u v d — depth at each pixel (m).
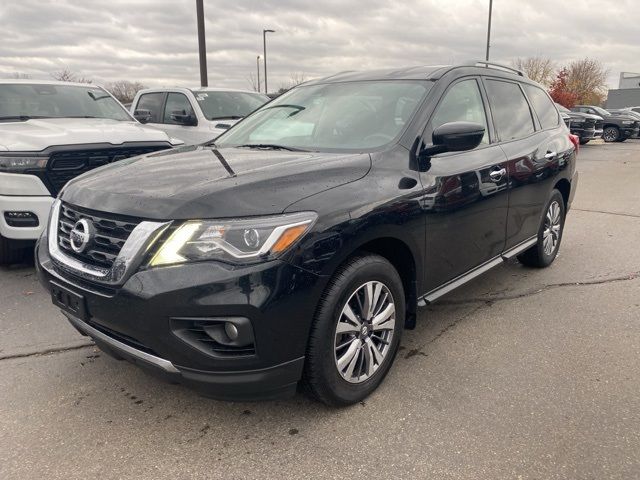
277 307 2.32
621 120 25.50
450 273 3.48
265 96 9.66
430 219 3.10
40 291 4.63
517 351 3.49
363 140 3.27
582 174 13.01
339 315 2.61
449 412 2.80
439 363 3.33
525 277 4.95
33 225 4.76
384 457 2.46
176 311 2.27
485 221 3.71
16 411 2.84
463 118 3.66
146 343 2.38
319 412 2.81
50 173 4.78
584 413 2.79
